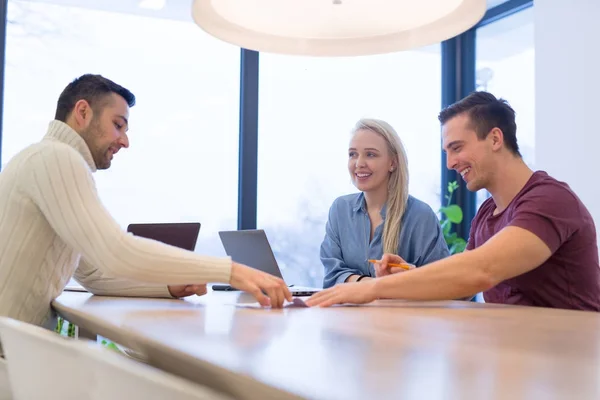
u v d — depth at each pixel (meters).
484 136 1.92
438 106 4.59
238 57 4.04
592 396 0.53
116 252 1.39
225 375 0.63
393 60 4.42
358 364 0.66
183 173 3.89
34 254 1.51
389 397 0.51
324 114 4.21
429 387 0.55
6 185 1.50
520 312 1.32
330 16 1.75
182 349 0.75
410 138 4.47
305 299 1.62
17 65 3.51
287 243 4.12
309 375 0.59
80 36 3.68
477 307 1.45
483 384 0.57
